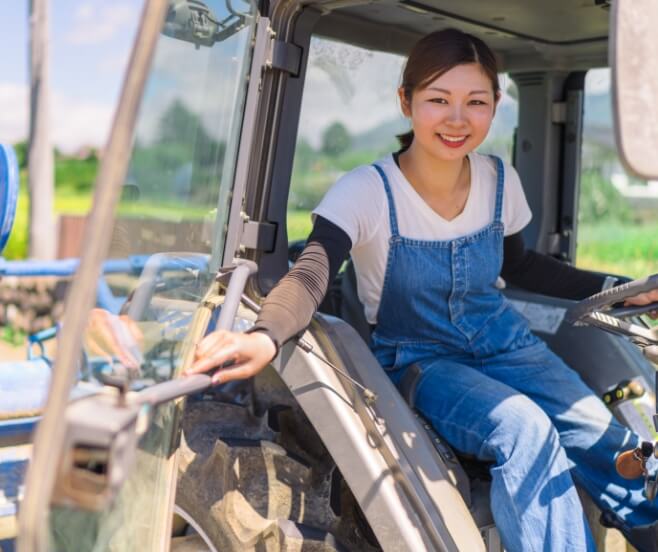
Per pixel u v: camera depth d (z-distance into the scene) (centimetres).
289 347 167
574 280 208
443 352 188
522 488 161
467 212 185
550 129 263
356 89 227
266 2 172
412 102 177
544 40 246
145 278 125
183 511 186
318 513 175
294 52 175
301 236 217
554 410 185
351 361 171
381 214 178
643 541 175
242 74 164
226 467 176
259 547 171
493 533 175
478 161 191
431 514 155
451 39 173
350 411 163
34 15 842
